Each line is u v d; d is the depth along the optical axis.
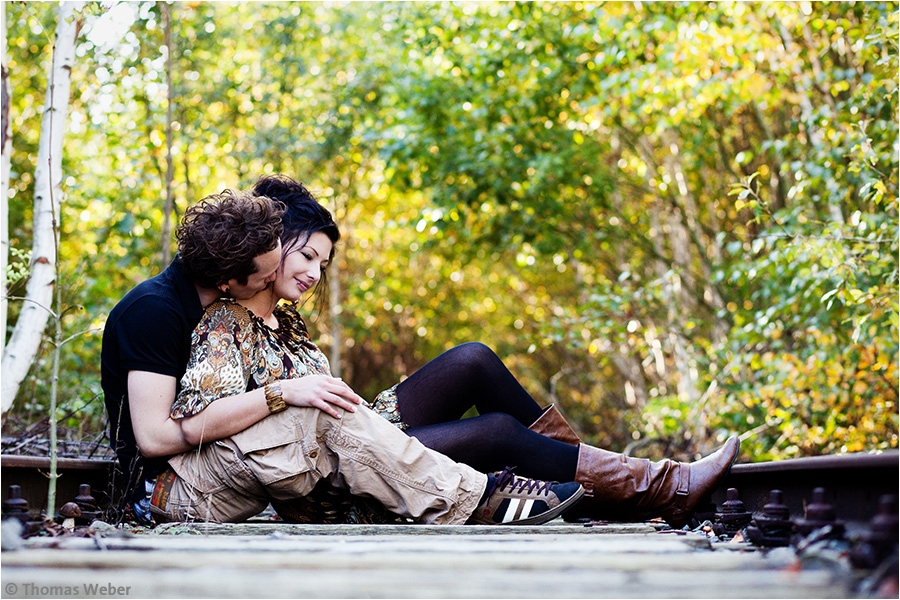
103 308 6.56
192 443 2.34
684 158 9.70
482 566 1.38
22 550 1.53
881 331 5.40
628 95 7.50
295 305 2.79
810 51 6.71
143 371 2.35
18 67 8.12
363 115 10.70
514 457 2.50
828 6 6.15
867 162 5.05
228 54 10.69
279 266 2.60
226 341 2.42
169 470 2.39
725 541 2.05
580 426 13.86
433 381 2.79
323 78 11.06
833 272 4.89
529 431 2.56
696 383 7.76
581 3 7.87
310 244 2.64
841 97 7.02
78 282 4.91
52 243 3.58
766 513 1.78
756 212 5.33
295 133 10.37
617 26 7.22
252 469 2.30
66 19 3.72
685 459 6.25
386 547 1.63
